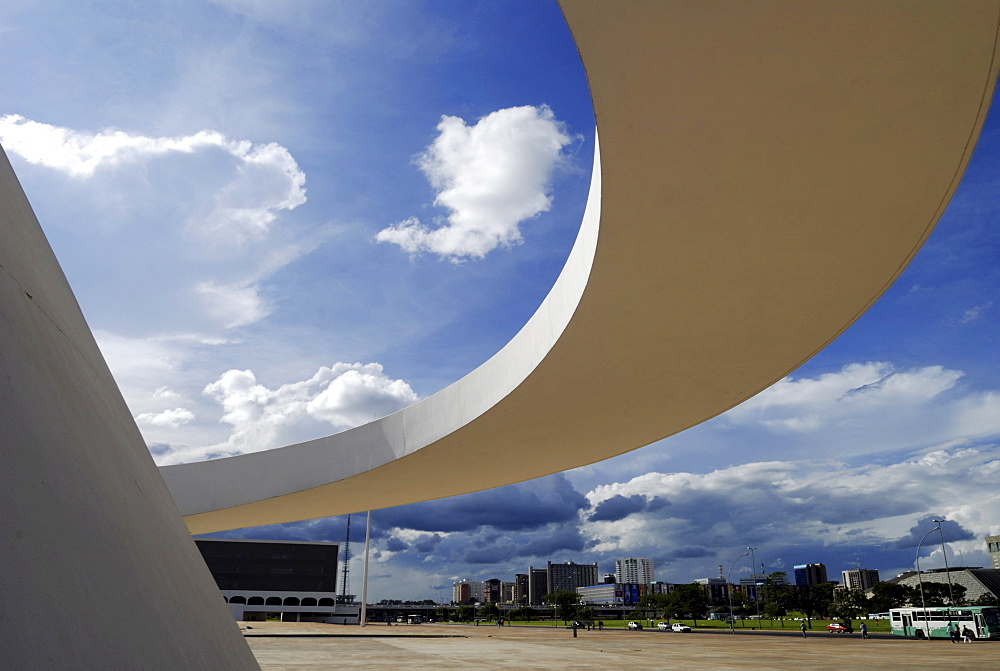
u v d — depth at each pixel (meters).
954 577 89.00
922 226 6.83
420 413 12.81
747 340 9.20
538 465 14.66
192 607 2.39
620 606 137.25
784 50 4.74
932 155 5.83
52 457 1.70
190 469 14.97
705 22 4.52
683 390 10.83
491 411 11.14
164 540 2.50
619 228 6.77
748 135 5.55
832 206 6.48
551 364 9.69
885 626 60.97
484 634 40.38
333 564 78.69
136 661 1.58
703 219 6.61
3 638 1.12
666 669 15.68
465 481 15.44
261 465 14.78
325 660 17.25
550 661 18.11
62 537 1.52
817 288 7.93
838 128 5.50
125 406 3.05
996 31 4.58
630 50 4.74
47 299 2.34
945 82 5.05
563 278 8.95
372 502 16.88
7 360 1.68
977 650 24.09
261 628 41.28
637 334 8.89
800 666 16.77
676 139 5.58
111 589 1.66
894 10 4.42
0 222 2.14
